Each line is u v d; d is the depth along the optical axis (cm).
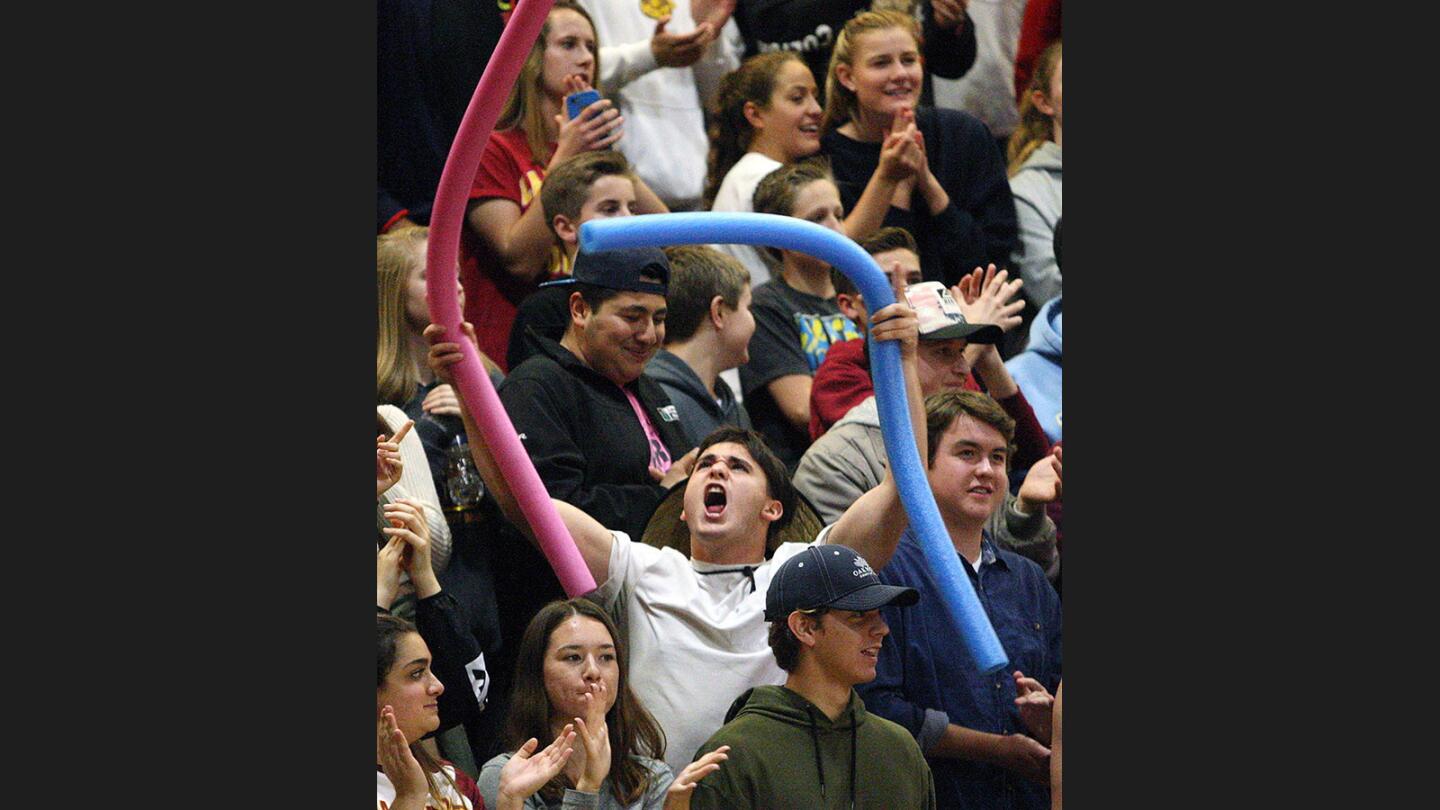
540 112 1166
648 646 1144
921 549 1158
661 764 1135
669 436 1170
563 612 1127
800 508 1180
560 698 1123
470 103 1070
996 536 1212
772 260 1203
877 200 1219
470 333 1118
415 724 1109
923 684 1188
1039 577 1216
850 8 1217
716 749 1130
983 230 1233
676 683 1141
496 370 1154
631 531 1152
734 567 1159
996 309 1230
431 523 1123
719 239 1066
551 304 1162
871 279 1120
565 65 1168
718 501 1158
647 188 1183
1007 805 1200
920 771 1160
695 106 1195
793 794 1128
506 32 1028
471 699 1127
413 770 1105
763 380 1196
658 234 1048
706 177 1198
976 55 1234
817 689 1137
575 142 1171
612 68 1178
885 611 1186
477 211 1154
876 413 1203
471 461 1134
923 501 1134
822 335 1207
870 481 1191
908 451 1137
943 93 1230
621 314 1155
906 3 1223
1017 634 1205
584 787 1117
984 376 1220
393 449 1120
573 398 1155
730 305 1186
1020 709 1202
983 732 1195
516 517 1135
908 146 1223
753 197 1202
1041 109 1239
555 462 1147
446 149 1148
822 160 1212
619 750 1134
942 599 1131
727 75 1200
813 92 1212
